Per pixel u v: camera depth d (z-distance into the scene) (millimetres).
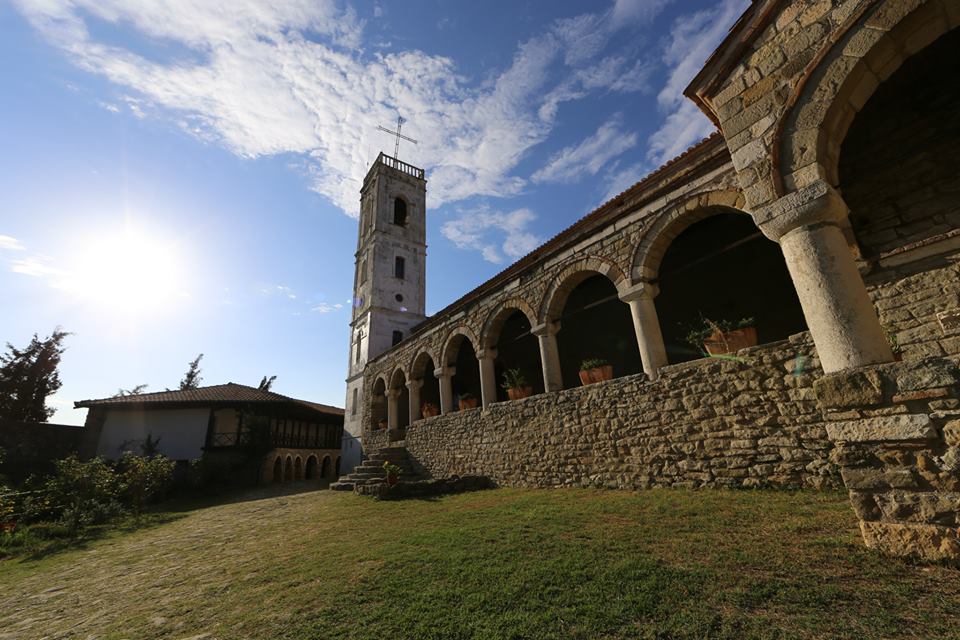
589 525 5324
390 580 4102
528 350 16656
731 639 2455
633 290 8430
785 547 3736
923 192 5758
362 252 28844
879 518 3445
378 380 21328
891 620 2477
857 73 4301
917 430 3281
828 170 4387
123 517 12445
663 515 5332
